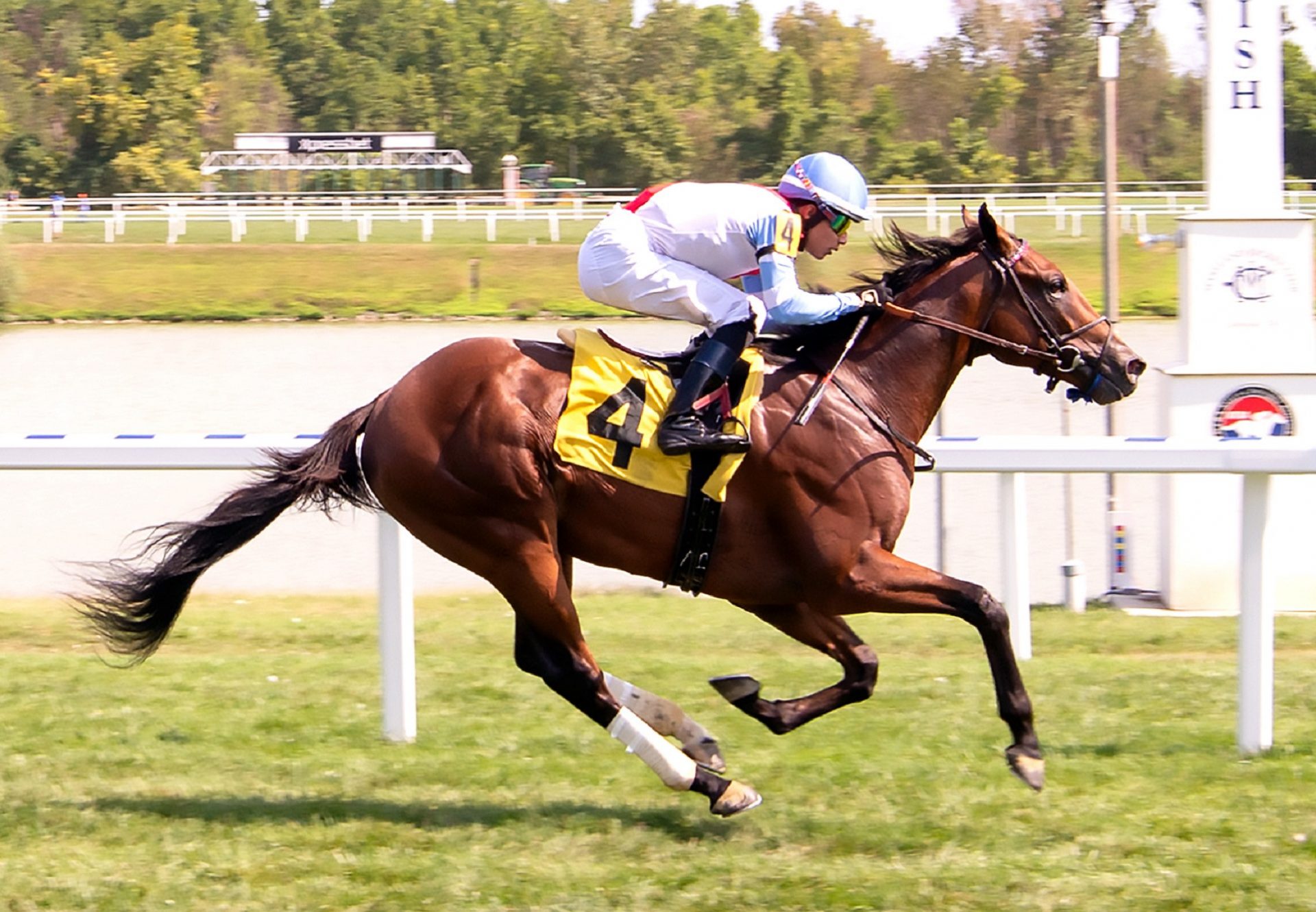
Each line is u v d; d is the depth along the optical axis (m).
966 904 5.39
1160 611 12.02
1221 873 5.61
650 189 6.44
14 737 7.68
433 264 43.97
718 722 8.00
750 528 6.22
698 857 5.95
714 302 6.17
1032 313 6.62
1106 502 14.95
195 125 96.56
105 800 6.66
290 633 10.30
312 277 43.41
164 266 44.44
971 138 80.81
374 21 125.06
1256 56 11.88
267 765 7.19
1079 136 84.81
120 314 41.22
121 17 117.50
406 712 7.66
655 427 6.14
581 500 6.16
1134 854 5.88
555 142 94.62
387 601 7.64
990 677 8.98
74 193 89.88
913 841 6.05
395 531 7.61
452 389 6.22
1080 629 10.83
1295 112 81.06
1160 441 8.86
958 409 21.50
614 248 6.25
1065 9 84.88
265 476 6.67
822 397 6.31
